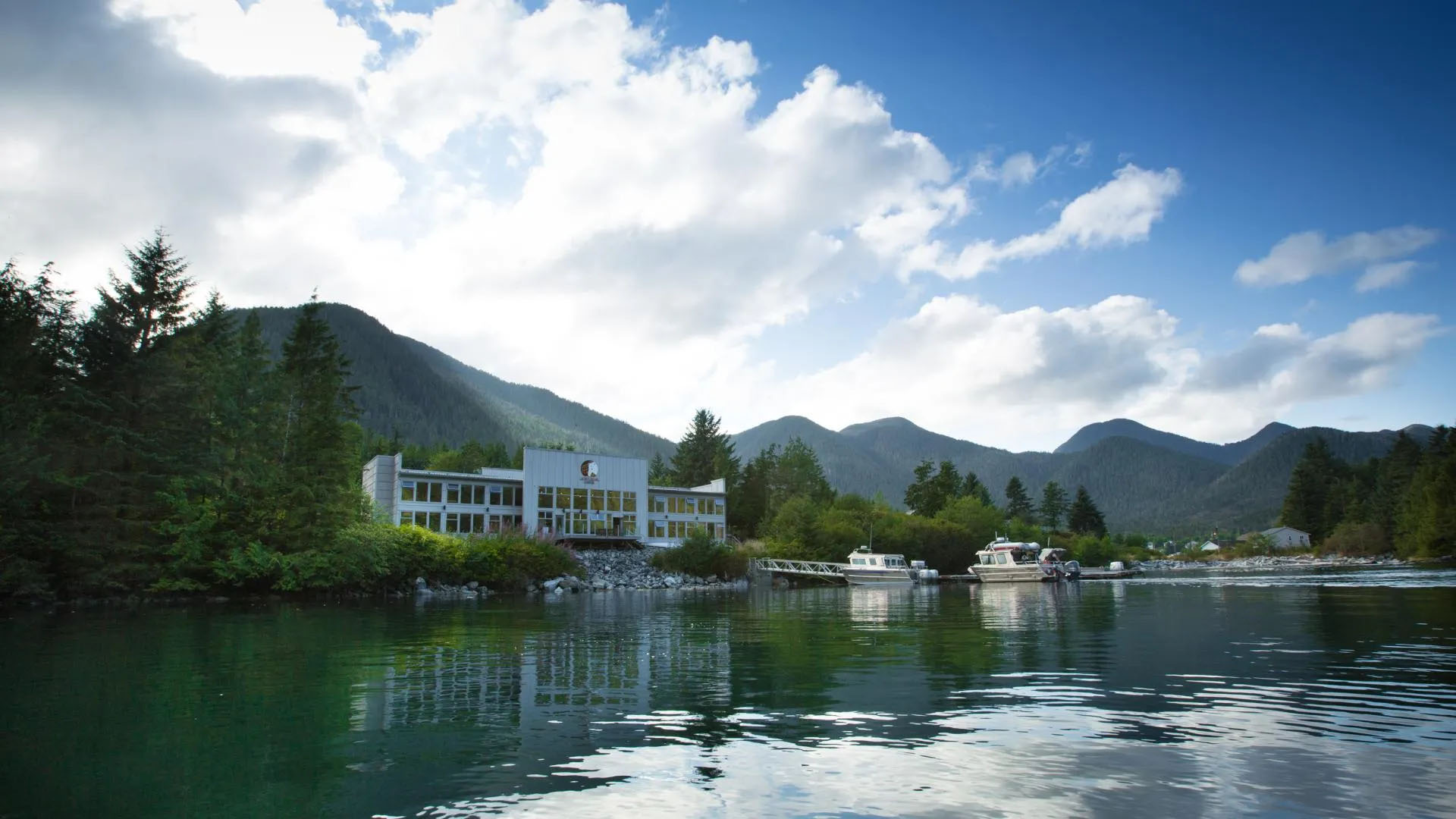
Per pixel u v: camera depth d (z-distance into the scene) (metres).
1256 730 9.80
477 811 7.00
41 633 23.81
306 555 46.31
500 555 59.72
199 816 6.98
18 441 35.66
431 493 79.31
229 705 11.93
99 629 25.19
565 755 8.84
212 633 23.83
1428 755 8.55
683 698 12.23
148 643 20.89
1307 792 7.34
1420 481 125.56
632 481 88.19
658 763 8.48
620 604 41.94
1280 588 49.22
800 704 11.66
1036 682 13.59
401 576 53.56
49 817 7.02
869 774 8.02
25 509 36.00
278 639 21.91
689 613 33.66
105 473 38.78
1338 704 11.33
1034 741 9.30
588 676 14.68
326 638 22.33
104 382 41.72
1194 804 7.02
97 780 8.09
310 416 54.06
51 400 39.25
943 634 22.80
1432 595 38.88
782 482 128.75
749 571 84.06
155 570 41.00
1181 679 13.77
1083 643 19.70
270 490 47.75
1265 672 14.45
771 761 8.50
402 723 10.53
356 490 54.91
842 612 34.25
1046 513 187.25
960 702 11.74
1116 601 40.28
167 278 46.31
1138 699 11.87
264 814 7.02
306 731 10.15
